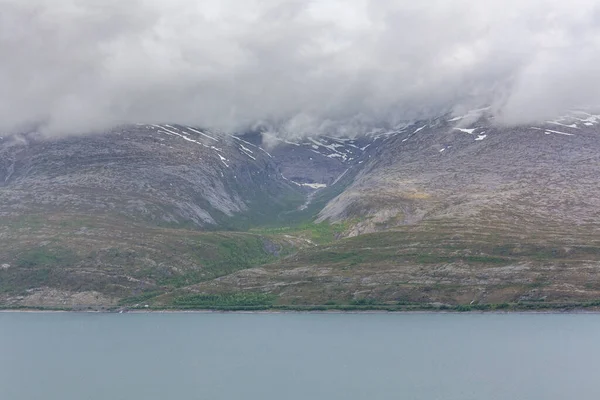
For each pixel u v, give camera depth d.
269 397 182.62
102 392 191.88
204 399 182.00
